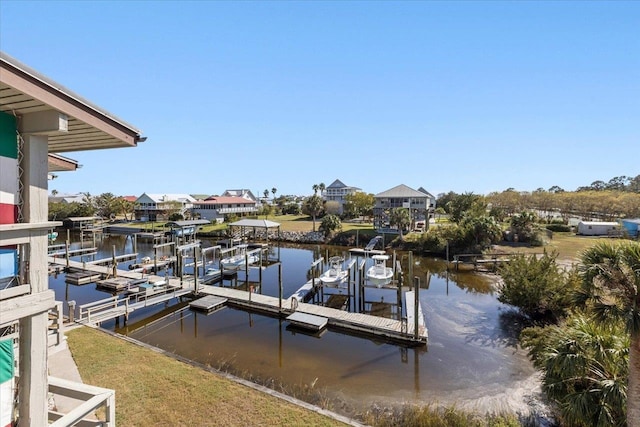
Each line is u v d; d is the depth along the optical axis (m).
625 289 6.27
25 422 4.02
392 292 21.48
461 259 31.58
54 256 30.33
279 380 10.55
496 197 65.25
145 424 6.76
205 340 13.69
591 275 6.48
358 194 66.56
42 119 4.05
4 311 3.63
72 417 4.46
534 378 10.80
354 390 10.05
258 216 71.88
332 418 7.23
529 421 8.47
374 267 21.81
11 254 3.97
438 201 80.12
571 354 6.88
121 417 6.95
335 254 37.44
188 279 22.33
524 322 15.59
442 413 8.67
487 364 11.78
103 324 15.31
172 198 74.56
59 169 7.55
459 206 49.56
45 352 4.20
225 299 17.95
